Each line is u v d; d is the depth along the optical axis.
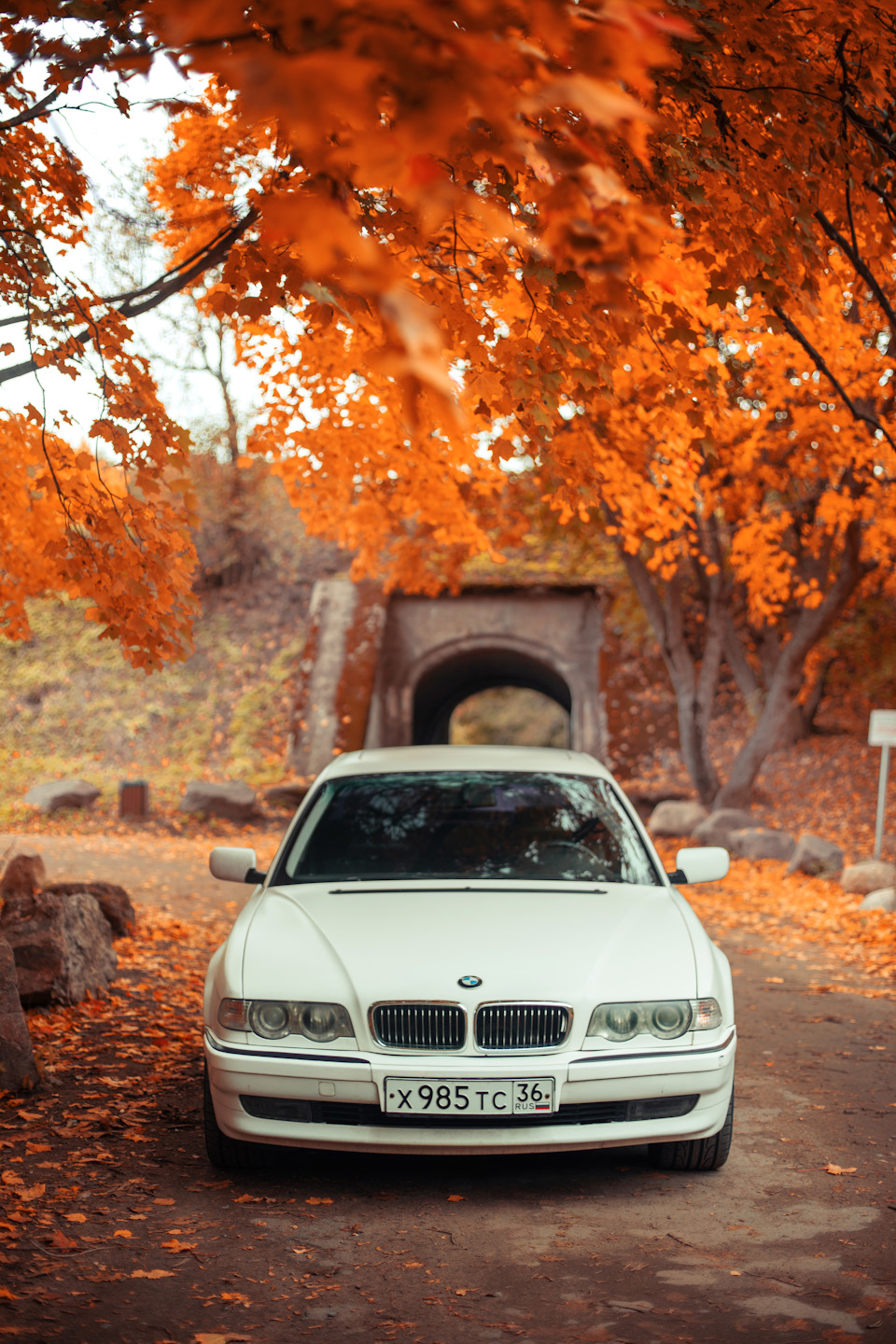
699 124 4.13
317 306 3.23
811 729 23.23
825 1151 4.50
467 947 4.05
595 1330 2.88
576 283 3.46
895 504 12.06
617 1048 3.86
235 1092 3.85
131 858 14.15
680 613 18.39
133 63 1.74
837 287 6.31
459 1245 3.49
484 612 25.77
